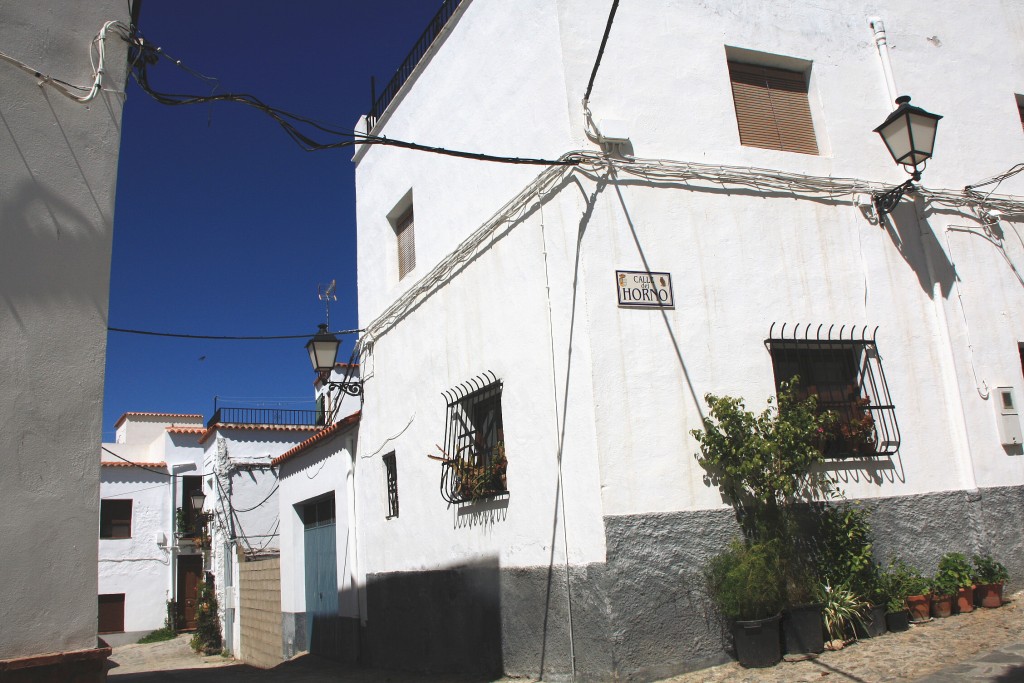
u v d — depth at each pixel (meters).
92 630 4.62
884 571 7.04
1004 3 9.79
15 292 4.71
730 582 6.18
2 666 4.18
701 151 7.59
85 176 5.12
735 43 8.09
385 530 10.49
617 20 7.62
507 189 8.17
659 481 6.55
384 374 10.95
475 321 8.58
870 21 8.86
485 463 8.14
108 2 5.44
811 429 6.77
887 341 7.79
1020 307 8.55
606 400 6.55
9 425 4.56
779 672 5.87
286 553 14.58
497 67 8.52
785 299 7.48
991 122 9.18
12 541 4.45
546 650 6.89
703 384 6.93
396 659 9.84
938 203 8.48
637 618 6.17
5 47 4.94
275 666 12.93
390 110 11.34
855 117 8.44
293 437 21.70
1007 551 7.62
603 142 7.19
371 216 11.91
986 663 5.49
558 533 6.86
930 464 7.61
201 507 21.75
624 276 6.91
